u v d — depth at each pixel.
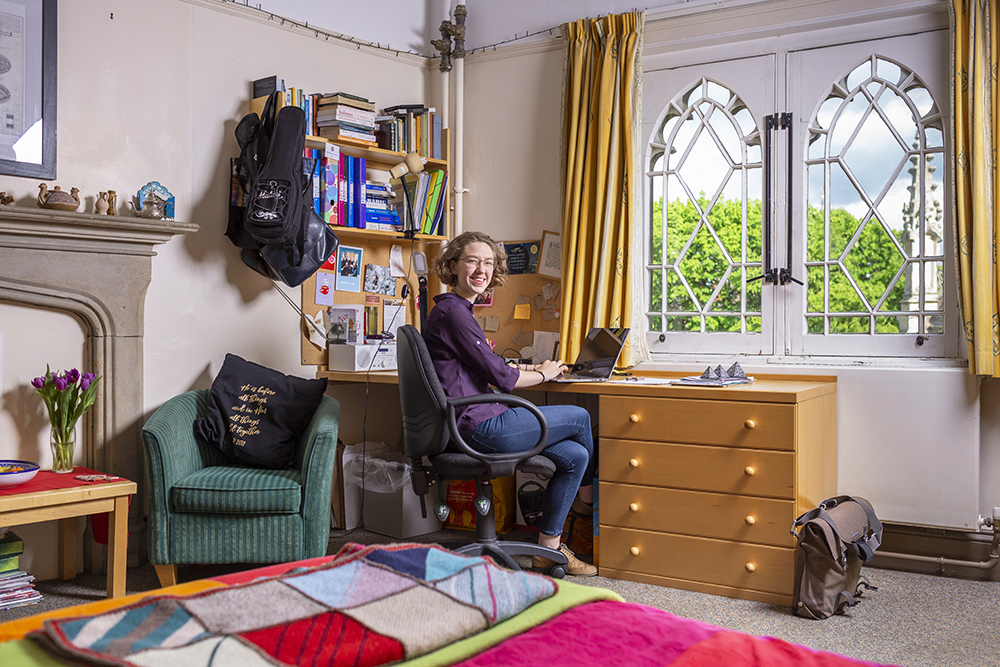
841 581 2.46
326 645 0.91
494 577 1.13
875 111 3.16
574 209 3.54
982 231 2.80
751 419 2.58
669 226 3.60
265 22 3.46
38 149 2.79
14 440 2.76
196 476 2.65
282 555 2.60
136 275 2.98
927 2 3.01
